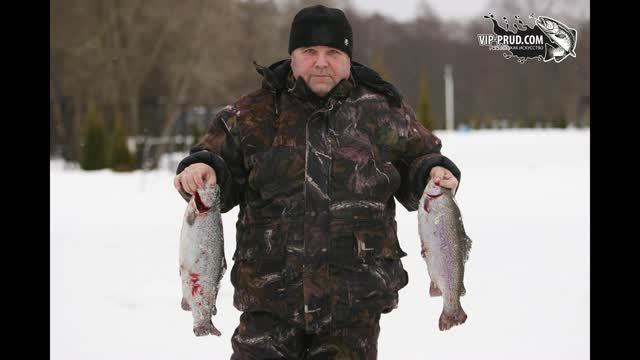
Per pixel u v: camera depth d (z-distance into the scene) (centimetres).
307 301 296
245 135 311
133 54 3909
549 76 5503
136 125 3916
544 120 5550
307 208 301
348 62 320
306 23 314
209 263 299
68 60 4016
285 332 303
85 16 3938
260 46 4209
